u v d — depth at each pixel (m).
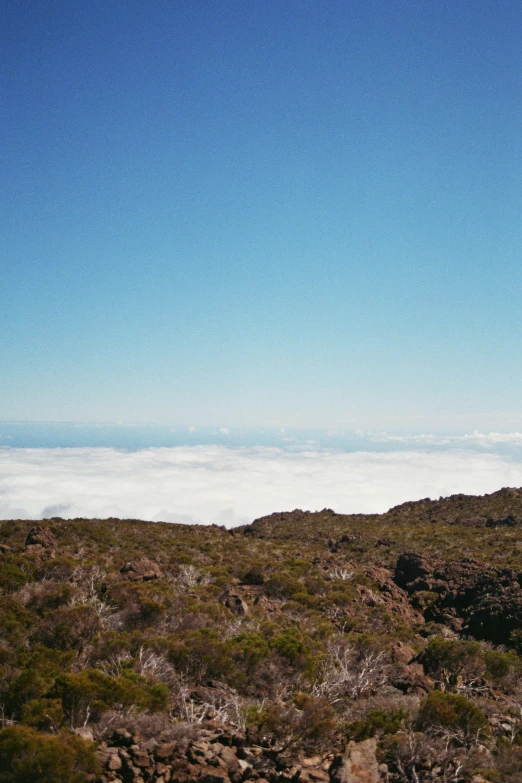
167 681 16.84
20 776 10.89
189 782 11.19
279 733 12.91
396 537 59.44
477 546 51.38
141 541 49.03
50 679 15.47
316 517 79.19
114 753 11.84
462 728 14.27
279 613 29.67
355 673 19.39
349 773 11.36
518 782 11.80
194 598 29.09
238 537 60.12
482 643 27.50
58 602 25.59
